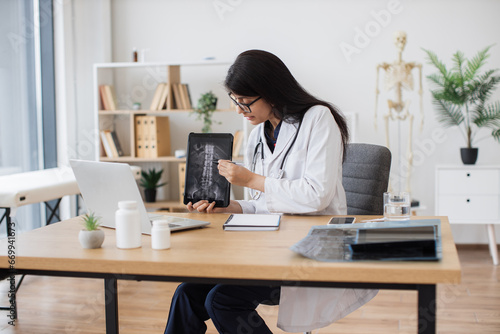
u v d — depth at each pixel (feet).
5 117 12.79
